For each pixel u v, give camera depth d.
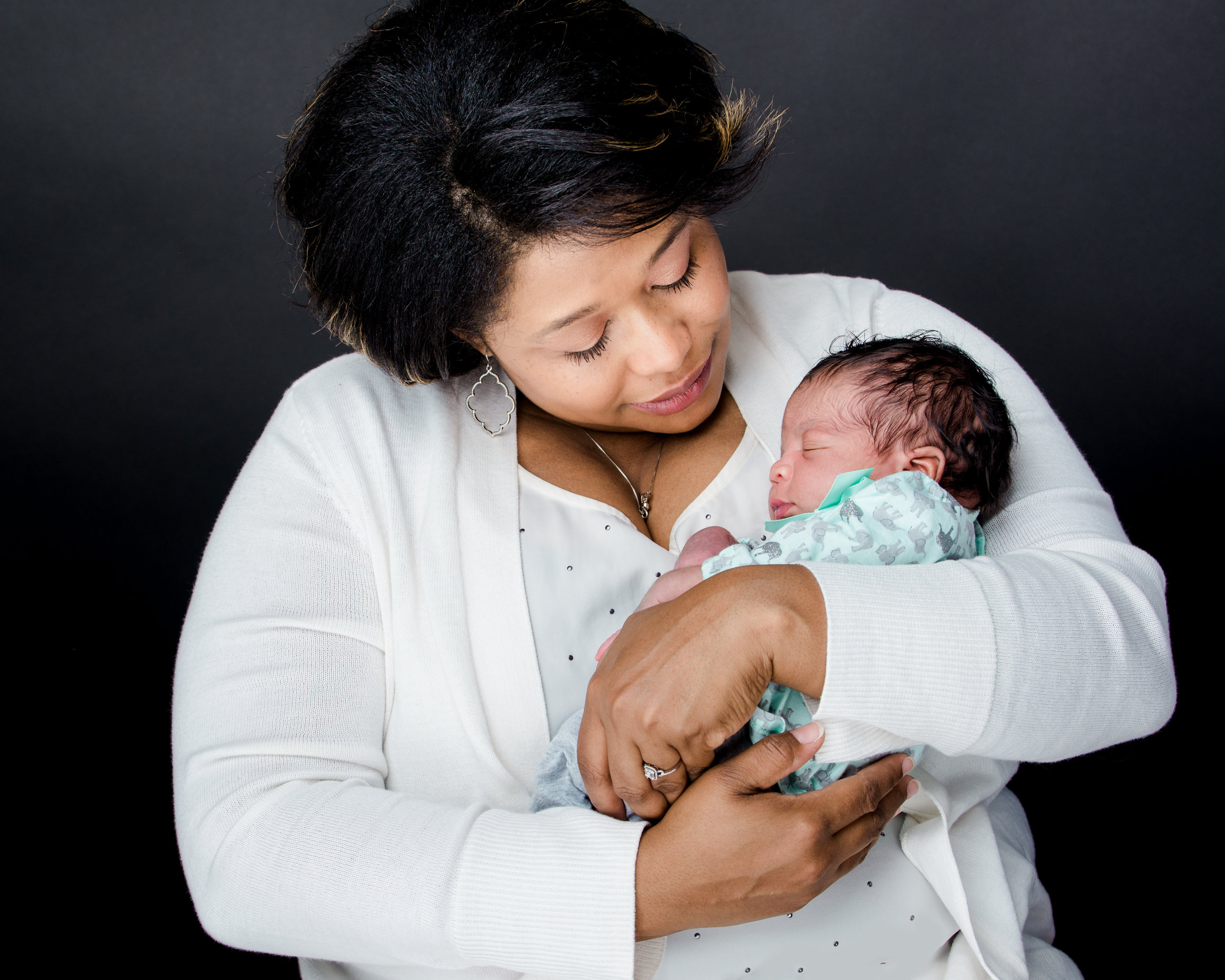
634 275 1.14
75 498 2.98
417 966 1.29
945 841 1.25
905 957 1.32
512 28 1.11
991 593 1.10
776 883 1.06
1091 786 2.49
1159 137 3.13
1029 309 3.23
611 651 1.11
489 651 1.35
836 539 1.21
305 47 3.01
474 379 1.47
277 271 3.09
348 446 1.38
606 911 1.05
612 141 1.04
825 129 3.16
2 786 2.47
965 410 1.34
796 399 1.45
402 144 1.13
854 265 3.24
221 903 1.13
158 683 2.71
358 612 1.31
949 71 3.12
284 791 1.17
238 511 1.36
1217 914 2.20
